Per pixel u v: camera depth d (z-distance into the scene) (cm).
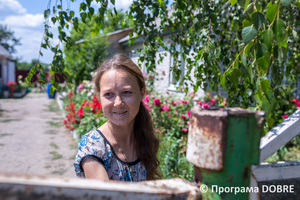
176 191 55
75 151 553
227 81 218
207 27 225
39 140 641
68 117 708
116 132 133
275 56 121
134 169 138
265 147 80
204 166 59
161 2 229
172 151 353
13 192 43
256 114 61
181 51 241
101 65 134
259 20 105
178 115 488
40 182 45
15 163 468
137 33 239
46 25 178
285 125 85
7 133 707
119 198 50
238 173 60
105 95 126
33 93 2284
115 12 185
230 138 59
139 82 133
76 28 187
